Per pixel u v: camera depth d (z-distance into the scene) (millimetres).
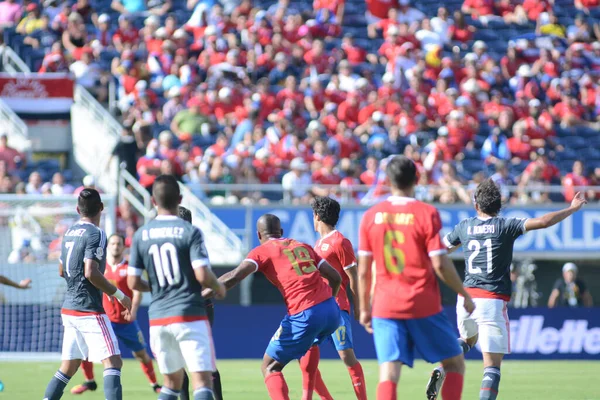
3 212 61156
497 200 30422
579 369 53219
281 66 83375
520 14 96000
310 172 70188
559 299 65000
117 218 66312
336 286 29766
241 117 76500
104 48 85188
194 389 24109
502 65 88562
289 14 91500
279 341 28938
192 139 74812
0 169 68688
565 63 89188
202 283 24109
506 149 76688
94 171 76125
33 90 76812
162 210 25109
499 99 82000
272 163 70875
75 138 77500
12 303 60250
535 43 90438
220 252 64375
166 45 82188
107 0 93312
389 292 24250
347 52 87250
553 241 66312
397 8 92938
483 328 29938
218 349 60031
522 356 59844
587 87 87625
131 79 80000
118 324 38969
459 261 70438
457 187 66625
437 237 23938
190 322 24203
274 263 29188
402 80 83562
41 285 60688
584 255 66125
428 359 24219
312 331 28797
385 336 24250
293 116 77625
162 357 24609
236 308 60531
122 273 38812
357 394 31906
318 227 32312
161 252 24406
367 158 74125
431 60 86125
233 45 83938
